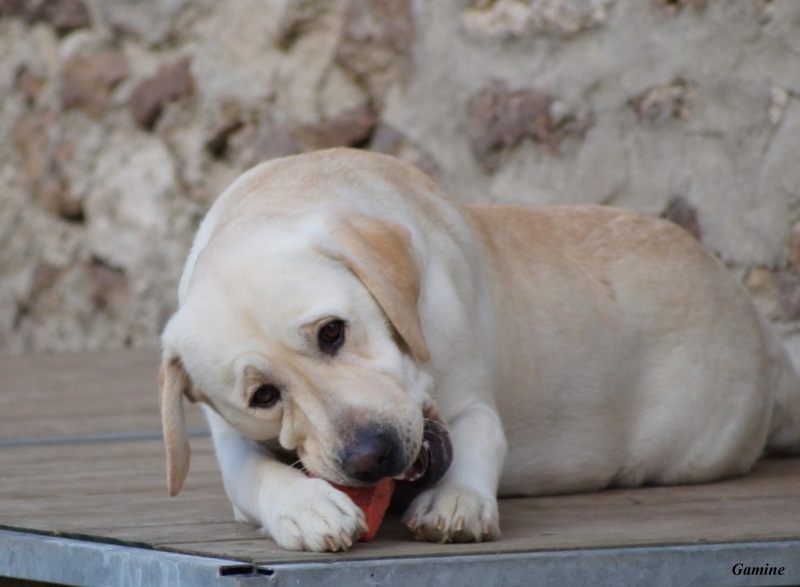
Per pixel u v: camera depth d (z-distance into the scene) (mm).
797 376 8734
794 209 11211
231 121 16531
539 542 5586
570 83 13000
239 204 6734
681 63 12070
